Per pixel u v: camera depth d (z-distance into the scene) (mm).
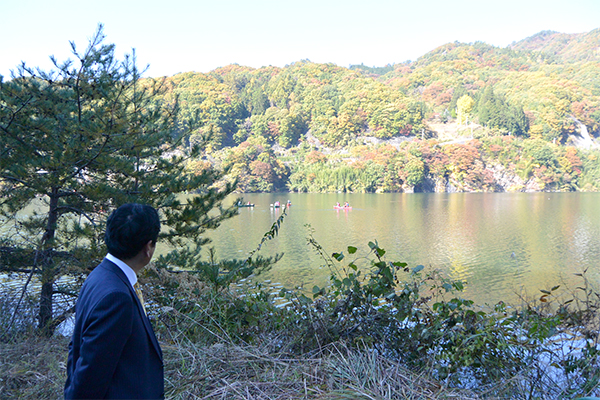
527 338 3332
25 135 5625
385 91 186125
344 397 2473
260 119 179875
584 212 63062
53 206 6242
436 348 3312
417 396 2596
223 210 7121
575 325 3518
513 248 32156
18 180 5621
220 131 161750
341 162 151000
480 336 3186
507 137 161000
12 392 2617
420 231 42219
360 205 79875
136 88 6078
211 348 3219
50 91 5504
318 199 100812
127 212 1680
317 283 19328
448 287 3590
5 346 3275
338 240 36125
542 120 174500
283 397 2551
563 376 3098
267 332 3732
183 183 6414
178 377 2830
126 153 6254
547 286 19797
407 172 136375
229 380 2773
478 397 2838
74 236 6176
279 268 23672
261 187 138125
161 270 4148
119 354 1494
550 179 143000
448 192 141000
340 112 179500
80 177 6125
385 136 175125
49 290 5992
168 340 3547
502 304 3846
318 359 2990
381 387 2570
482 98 183500
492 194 126438
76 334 1609
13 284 6297
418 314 3418
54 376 2793
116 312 1500
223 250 30953
